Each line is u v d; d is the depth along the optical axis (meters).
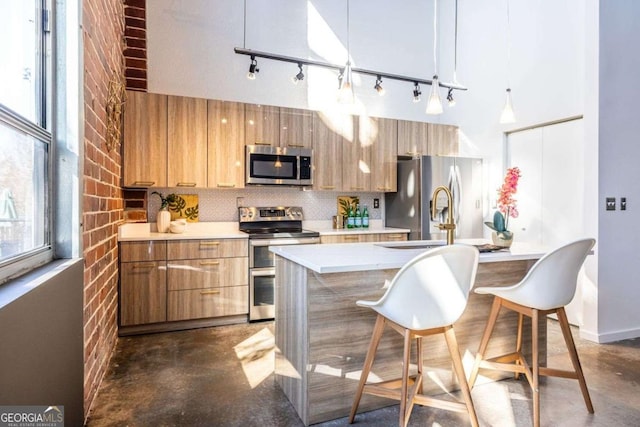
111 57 2.71
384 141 4.60
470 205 4.51
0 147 1.17
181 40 4.02
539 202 3.96
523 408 2.09
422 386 2.17
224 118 3.83
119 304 3.26
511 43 4.20
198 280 3.51
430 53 5.34
